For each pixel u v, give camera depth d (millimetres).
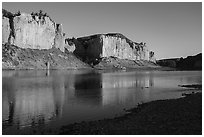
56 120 28547
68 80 87375
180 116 26047
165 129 21828
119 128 22844
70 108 35812
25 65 174875
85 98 45594
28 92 53875
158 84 75750
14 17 194750
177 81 87562
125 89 61438
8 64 164375
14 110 34344
